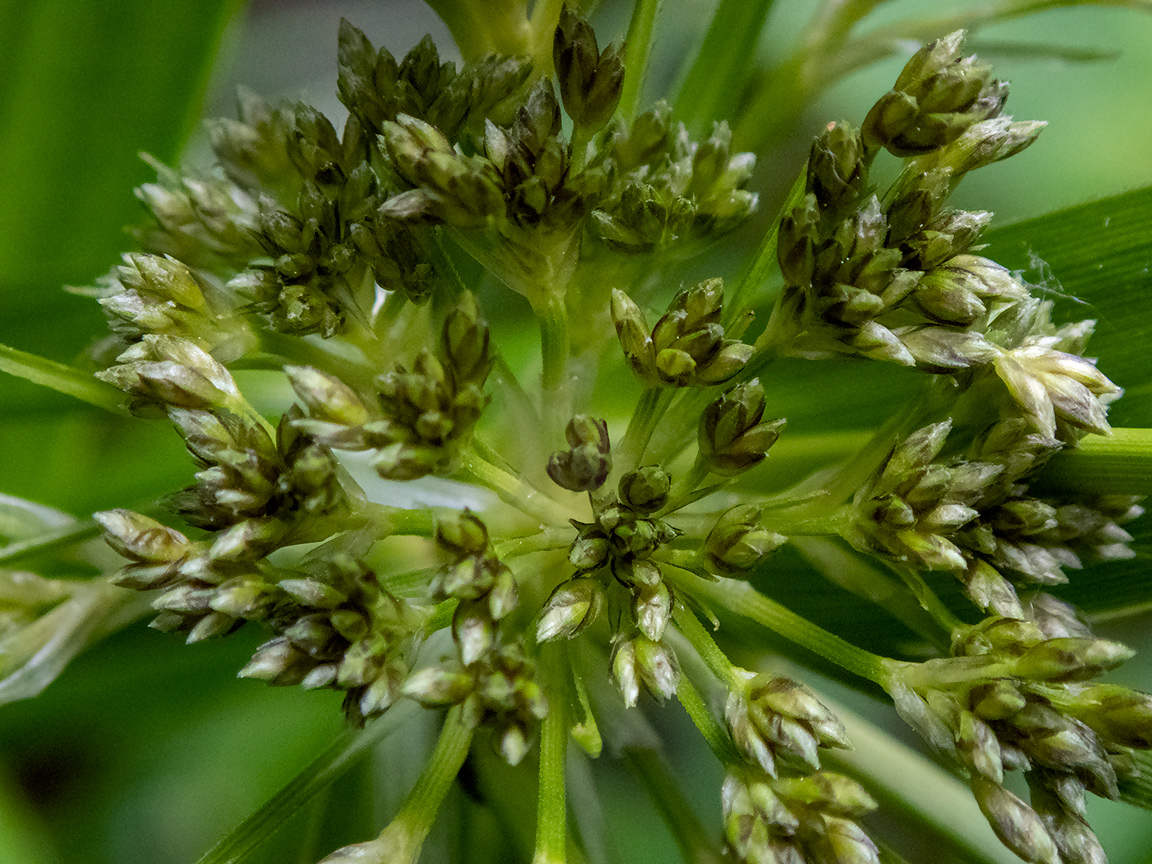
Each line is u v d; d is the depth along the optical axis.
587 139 0.09
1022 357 0.09
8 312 0.10
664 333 0.09
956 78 0.09
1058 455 0.09
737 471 0.09
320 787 0.09
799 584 0.10
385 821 0.10
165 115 0.11
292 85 0.15
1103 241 0.10
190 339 0.09
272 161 0.10
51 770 0.12
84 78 0.11
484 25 0.10
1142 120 0.14
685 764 0.12
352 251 0.09
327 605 0.08
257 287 0.09
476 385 0.08
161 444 0.11
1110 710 0.08
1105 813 0.12
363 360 0.09
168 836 0.12
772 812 0.08
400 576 0.09
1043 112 0.14
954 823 0.10
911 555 0.09
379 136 0.09
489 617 0.08
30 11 0.10
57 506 0.11
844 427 0.11
